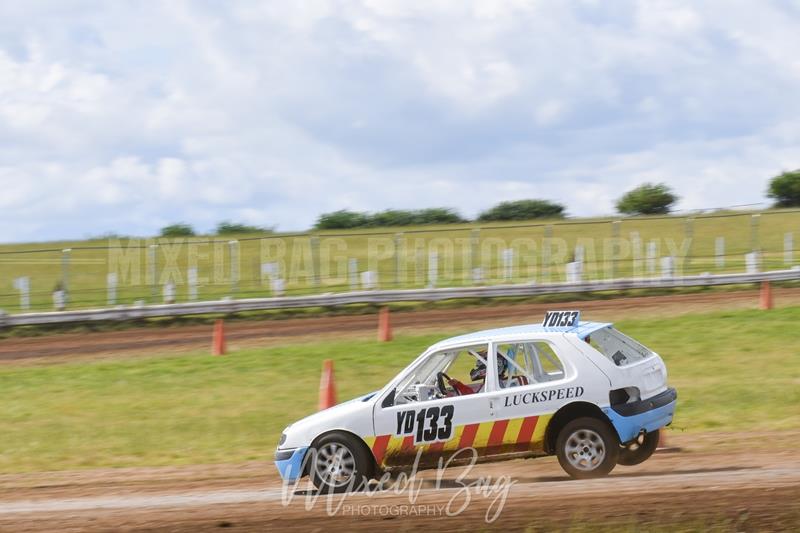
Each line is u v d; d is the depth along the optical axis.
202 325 62.34
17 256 90.00
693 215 88.50
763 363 39.75
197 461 28.41
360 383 39.97
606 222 76.06
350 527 18.08
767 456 23.42
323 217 121.06
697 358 41.81
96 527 19.75
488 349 21.03
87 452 30.77
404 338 51.84
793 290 62.78
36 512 22.02
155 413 36.81
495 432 20.50
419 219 121.44
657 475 21.28
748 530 16.02
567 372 20.41
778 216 95.44
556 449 20.44
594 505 18.22
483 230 95.44
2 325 61.31
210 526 19.03
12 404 40.38
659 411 20.48
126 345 55.91
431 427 20.77
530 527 16.86
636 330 49.44
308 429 21.31
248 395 39.28
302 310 65.31
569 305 61.81
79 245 94.81
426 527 17.66
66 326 62.34
